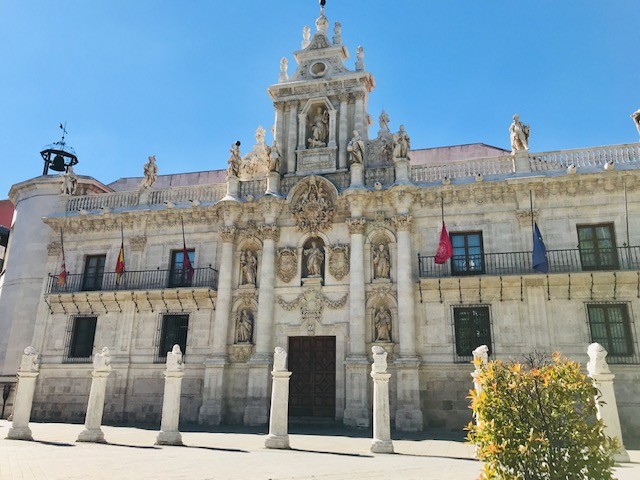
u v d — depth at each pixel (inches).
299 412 1042.7
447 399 965.2
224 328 1097.4
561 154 1042.7
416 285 1032.8
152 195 1273.4
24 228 1350.9
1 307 1310.3
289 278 1105.4
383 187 1096.2
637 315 922.7
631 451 730.2
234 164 1204.5
